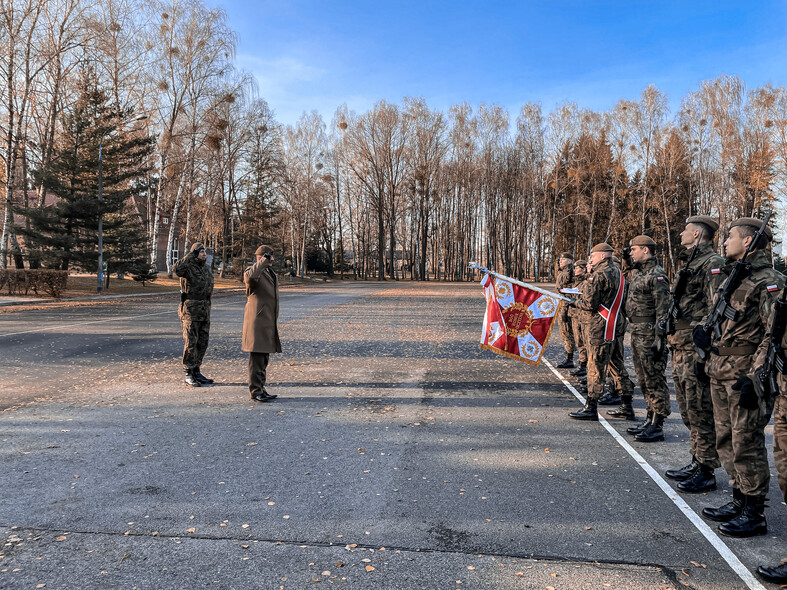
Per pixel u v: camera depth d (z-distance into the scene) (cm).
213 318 1852
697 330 409
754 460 368
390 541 352
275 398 747
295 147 6138
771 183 4225
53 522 375
